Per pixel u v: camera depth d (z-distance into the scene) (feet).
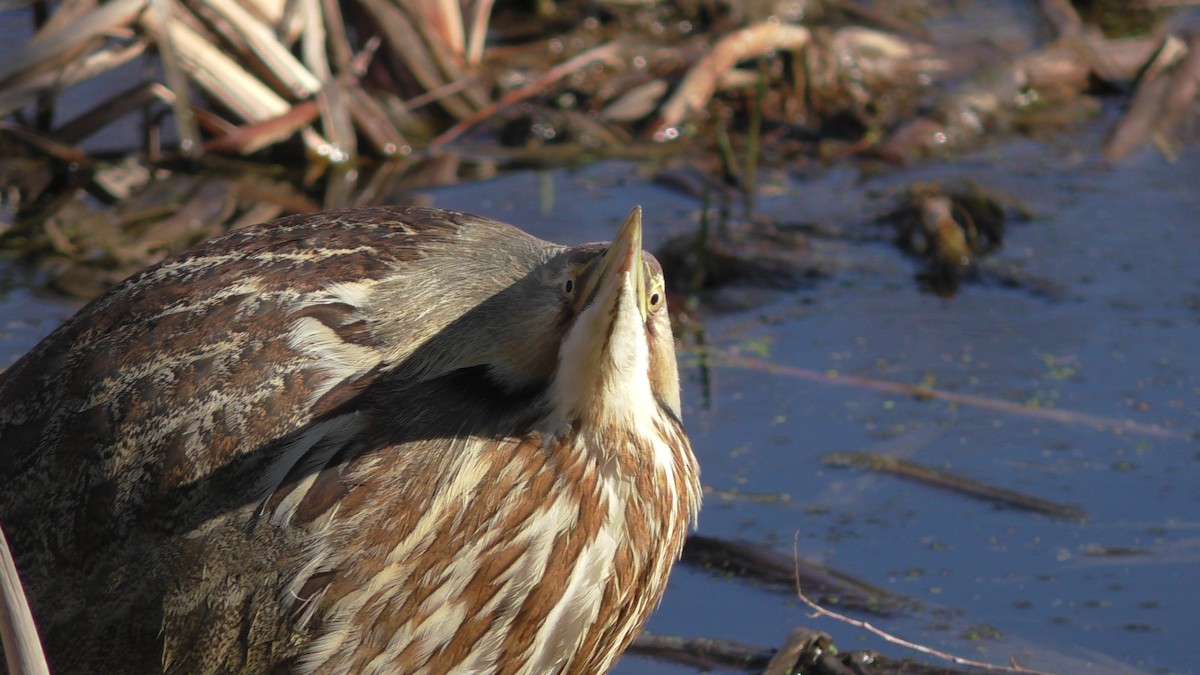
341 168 47.78
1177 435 35.35
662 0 58.29
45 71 45.55
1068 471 34.04
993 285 42.75
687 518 25.17
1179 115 52.47
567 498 23.15
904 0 61.36
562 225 44.32
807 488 33.53
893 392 37.24
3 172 46.16
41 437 23.68
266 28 47.52
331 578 22.45
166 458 22.94
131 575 23.04
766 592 30.53
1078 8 62.03
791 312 41.37
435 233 24.56
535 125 50.78
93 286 40.55
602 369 22.57
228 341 23.36
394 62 50.83
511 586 23.13
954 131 51.65
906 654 28.53
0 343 37.04
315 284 23.71
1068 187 48.37
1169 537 31.83
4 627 19.80
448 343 23.16
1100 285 42.42
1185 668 27.99
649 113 51.75
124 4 45.01
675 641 28.60
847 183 48.78
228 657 22.91
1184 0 62.34
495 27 57.26
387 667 22.97
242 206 45.14
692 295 42.04
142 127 49.14
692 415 36.24
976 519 32.53
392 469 22.59
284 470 22.66
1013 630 29.09
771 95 53.36
